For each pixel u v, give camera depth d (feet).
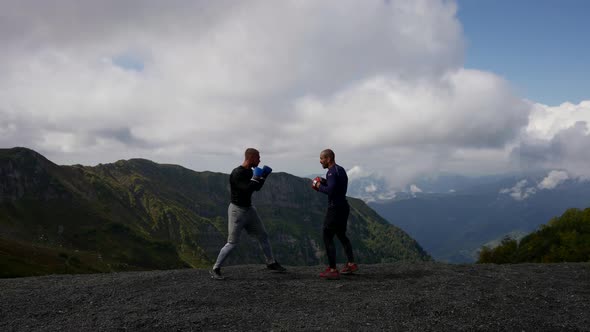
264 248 37.68
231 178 35.55
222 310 25.59
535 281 32.81
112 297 28.96
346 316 24.18
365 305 26.35
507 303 26.53
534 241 196.34
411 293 29.14
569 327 22.21
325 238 35.24
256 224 36.78
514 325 22.53
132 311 25.50
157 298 28.45
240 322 23.25
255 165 36.42
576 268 39.04
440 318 23.71
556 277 34.47
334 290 30.55
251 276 36.04
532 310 25.11
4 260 317.01
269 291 30.27
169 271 39.04
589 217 179.42
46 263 381.81
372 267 40.81
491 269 38.78
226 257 34.78
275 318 23.94
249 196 35.58
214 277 34.58
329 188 34.37
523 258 191.72
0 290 31.48
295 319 23.71
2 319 24.44
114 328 22.44
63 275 38.75
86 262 493.77
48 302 27.84
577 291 29.55
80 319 24.17
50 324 23.41
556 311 24.94
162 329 22.24
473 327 22.20
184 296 28.86
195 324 22.94
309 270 39.42
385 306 26.04
